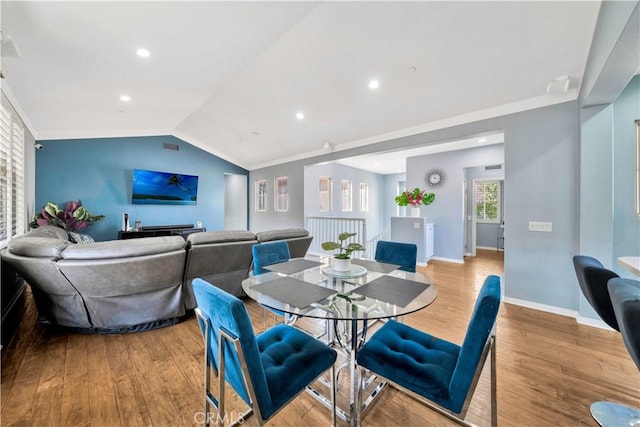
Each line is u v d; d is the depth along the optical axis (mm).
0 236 2664
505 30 2209
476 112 3305
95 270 2031
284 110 4195
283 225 6473
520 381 1738
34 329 2457
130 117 4508
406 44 2508
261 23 2312
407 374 1201
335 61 2900
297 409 1545
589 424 1396
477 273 4586
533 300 2943
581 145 2564
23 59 2271
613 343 2205
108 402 1558
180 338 2324
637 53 1615
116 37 2152
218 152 6863
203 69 2998
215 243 2615
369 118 3914
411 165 6277
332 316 1271
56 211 4152
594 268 1518
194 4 1927
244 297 3213
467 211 6445
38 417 1440
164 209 6020
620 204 2539
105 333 2385
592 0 1859
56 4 1688
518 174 3010
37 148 4410
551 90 2666
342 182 7715
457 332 2420
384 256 2443
